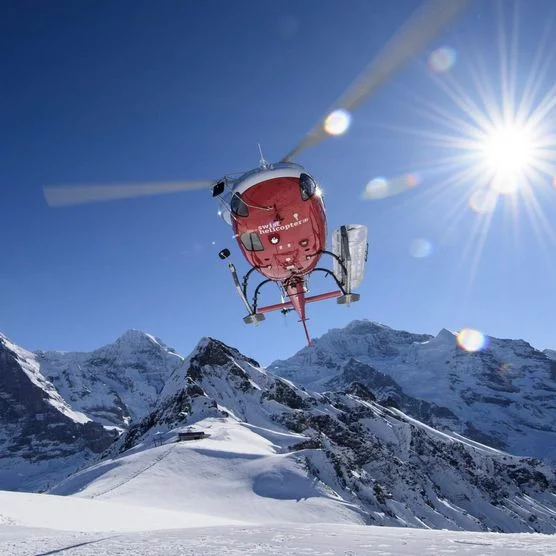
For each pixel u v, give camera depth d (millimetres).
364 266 15391
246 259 14016
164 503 73875
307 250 13172
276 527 15844
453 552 9984
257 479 88562
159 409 182625
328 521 74625
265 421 183125
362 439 174375
